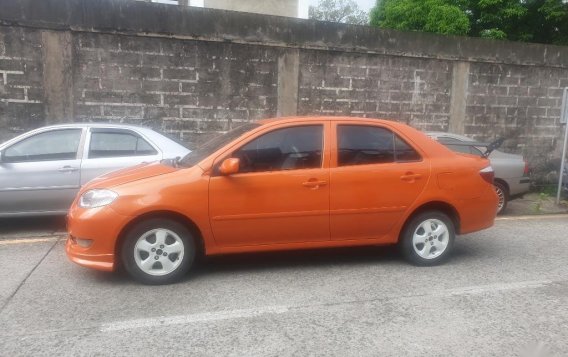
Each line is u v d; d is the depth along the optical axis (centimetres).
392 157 530
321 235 514
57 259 559
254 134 500
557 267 556
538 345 368
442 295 464
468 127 1072
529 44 1079
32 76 822
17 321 400
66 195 663
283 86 945
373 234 529
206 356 347
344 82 980
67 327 390
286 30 931
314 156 508
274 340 371
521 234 714
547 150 1135
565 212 893
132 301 442
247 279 503
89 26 834
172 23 872
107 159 673
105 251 464
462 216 546
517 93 1092
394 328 393
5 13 796
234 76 917
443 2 1466
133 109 877
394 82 1010
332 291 472
